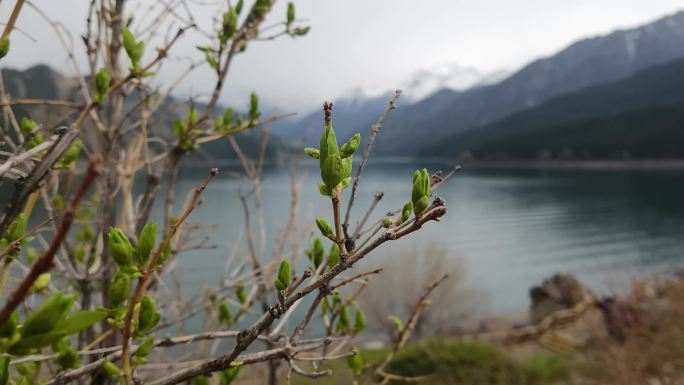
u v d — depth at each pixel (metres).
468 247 72.19
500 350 11.45
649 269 54.81
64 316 0.65
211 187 102.00
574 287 27.91
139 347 1.07
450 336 28.09
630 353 8.71
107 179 1.96
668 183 148.62
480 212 110.56
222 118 2.33
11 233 1.23
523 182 172.38
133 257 1.03
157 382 1.11
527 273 58.16
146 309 1.05
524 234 85.50
